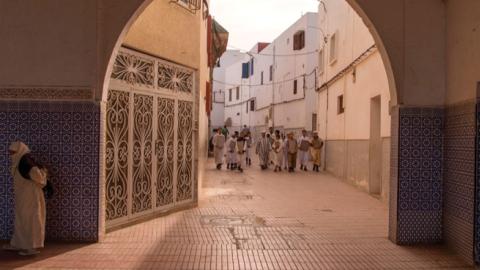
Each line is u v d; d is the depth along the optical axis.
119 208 7.52
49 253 6.04
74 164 6.51
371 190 12.39
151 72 8.35
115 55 6.66
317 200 11.19
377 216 9.10
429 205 6.72
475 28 5.83
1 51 6.54
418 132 6.69
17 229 5.89
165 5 8.53
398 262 5.91
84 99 6.51
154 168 8.48
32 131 6.52
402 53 6.69
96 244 6.51
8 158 6.50
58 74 6.53
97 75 6.51
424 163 6.70
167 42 8.64
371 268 5.67
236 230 7.62
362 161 13.26
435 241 6.73
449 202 6.49
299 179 16.08
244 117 42.47
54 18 6.54
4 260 5.73
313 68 26.42
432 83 6.71
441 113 6.70
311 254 6.23
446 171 6.60
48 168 6.51
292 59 28.83
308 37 26.34
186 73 9.53
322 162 19.83
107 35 6.53
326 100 19.19
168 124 8.91
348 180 15.00
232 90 46.72
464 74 6.12
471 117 5.90
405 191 6.70
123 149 7.59
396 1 6.68
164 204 8.84
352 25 14.57
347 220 8.62
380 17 6.68
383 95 11.18
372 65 12.27
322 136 19.97
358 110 13.82
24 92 6.53
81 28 6.53
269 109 34.28
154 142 8.46
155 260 5.85
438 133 6.70
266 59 35.22
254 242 6.84
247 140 22.30
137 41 7.73
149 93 8.28
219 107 49.75
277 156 19.02
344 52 15.73
